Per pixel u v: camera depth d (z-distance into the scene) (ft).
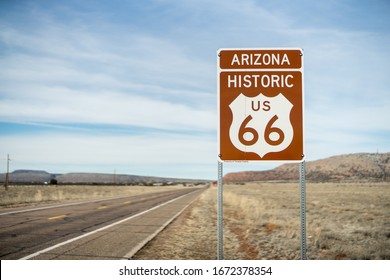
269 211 73.26
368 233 45.80
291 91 17.40
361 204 102.47
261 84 17.47
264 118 17.31
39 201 96.22
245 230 47.34
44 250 30.66
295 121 17.26
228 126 17.34
